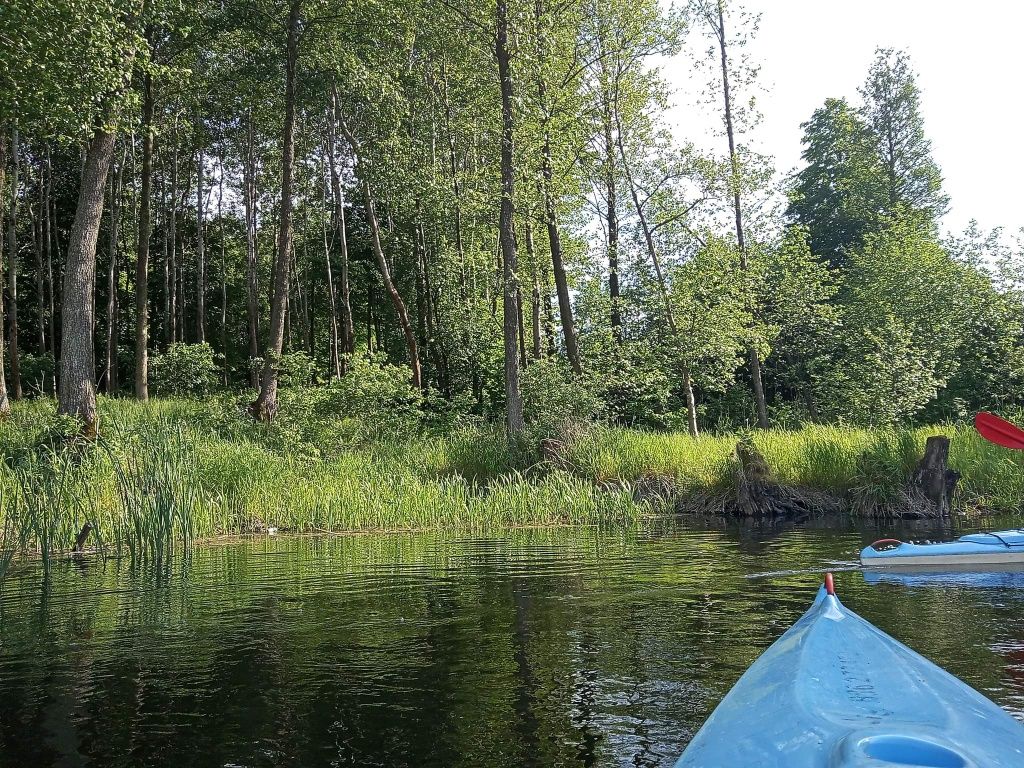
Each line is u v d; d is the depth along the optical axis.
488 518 12.10
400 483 13.16
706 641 4.67
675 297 20.91
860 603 5.76
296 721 3.46
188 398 26.89
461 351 26.41
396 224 30.39
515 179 17.95
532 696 3.73
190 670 4.24
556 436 16.55
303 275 37.62
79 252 14.70
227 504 11.36
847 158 37.56
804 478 14.38
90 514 9.79
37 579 7.21
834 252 36.75
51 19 12.61
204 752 3.13
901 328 23.53
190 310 40.62
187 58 22.98
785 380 28.17
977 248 30.27
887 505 13.00
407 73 25.17
